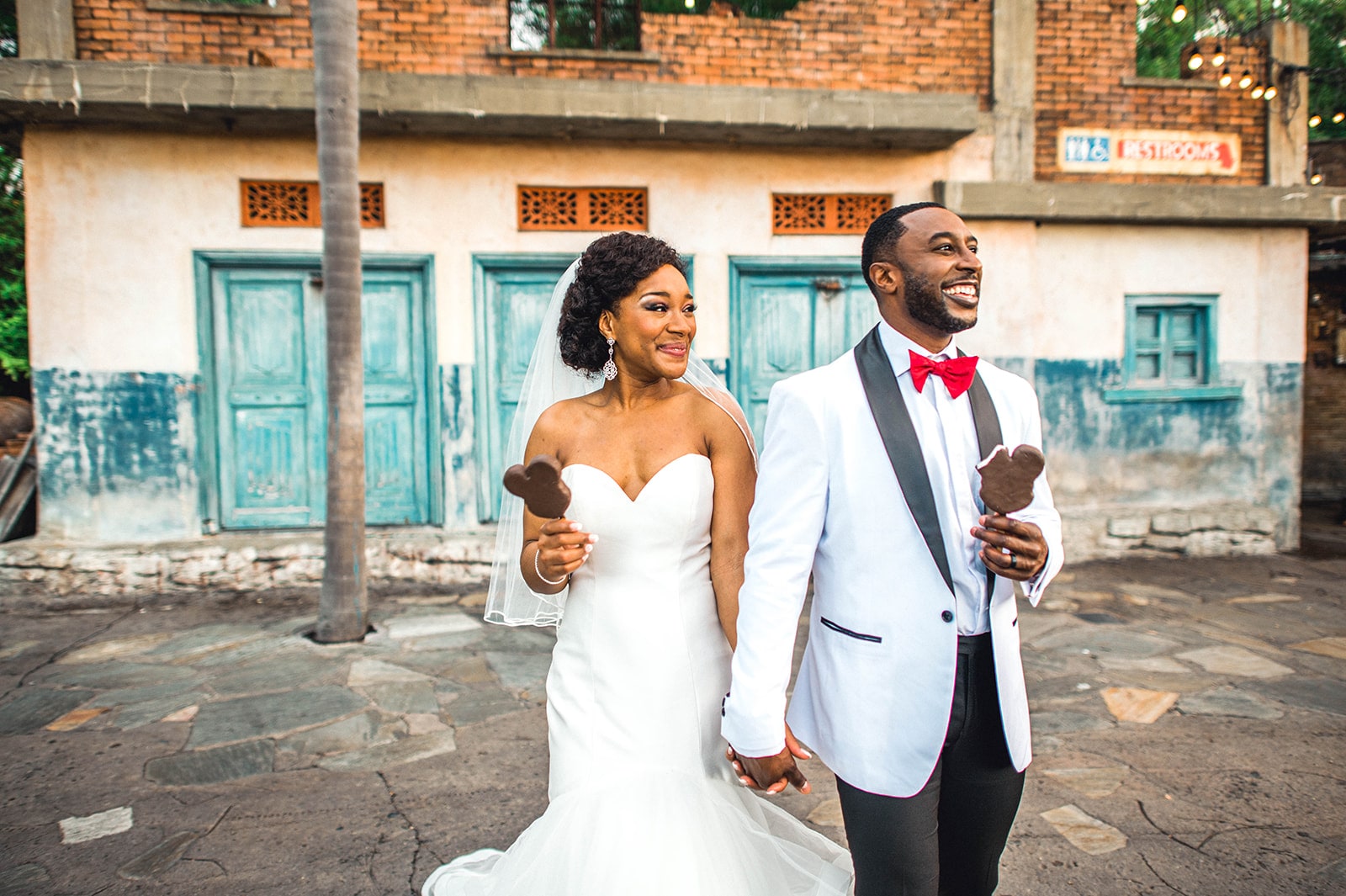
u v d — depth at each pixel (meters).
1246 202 7.08
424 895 2.31
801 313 6.75
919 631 1.51
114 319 5.97
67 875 2.57
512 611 2.21
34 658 4.60
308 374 6.25
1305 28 7.39
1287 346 7.44
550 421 1.93
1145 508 7.27
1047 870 2.57
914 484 1.51
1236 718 3.76
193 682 4.21
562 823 1.74
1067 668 4.45
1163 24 12.75
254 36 6.04
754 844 1.82
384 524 6.39
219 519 6.22
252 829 2.84
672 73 6.45
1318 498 10.54
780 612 1.50
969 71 6.86
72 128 5.86
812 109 6.06
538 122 5.91
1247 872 2.56
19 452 6.41
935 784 1.55
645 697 1.78
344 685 4.17
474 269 6.30
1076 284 7.10
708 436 1.85
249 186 6.09
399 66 6.16
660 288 1.77
